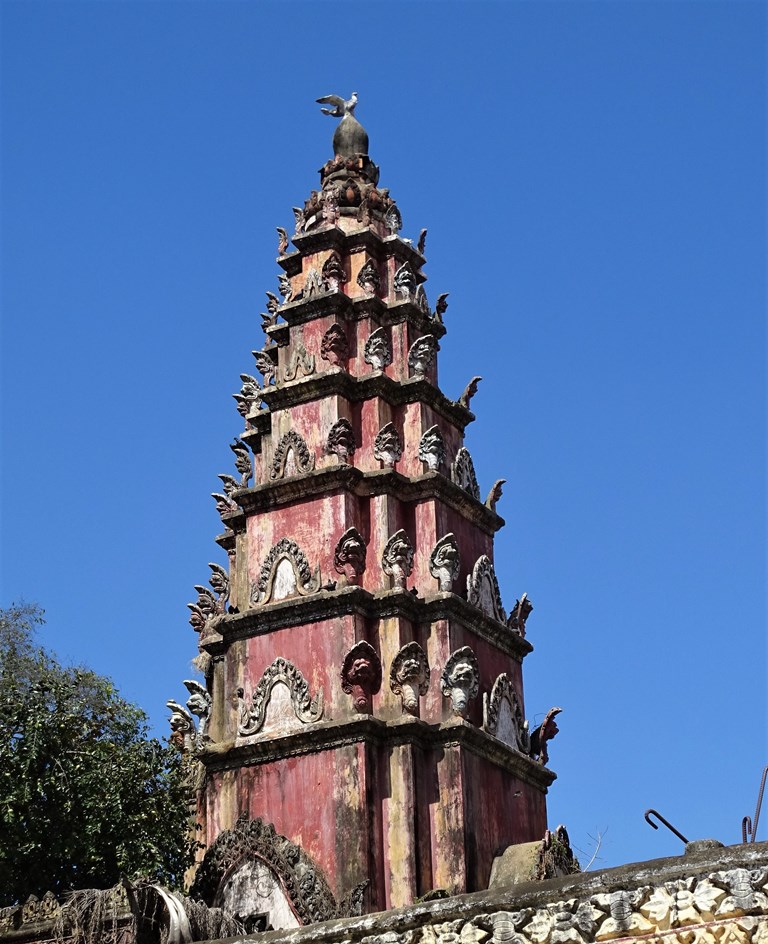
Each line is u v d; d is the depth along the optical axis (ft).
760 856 58.70
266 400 105.19
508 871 91.86
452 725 93.40
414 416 103.76
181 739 104.94
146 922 84.07
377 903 89.56
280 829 93.20
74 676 111.24
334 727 92.79
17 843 100.58
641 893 60.34
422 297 108.99
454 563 98.78
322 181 113.80
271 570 99.91
